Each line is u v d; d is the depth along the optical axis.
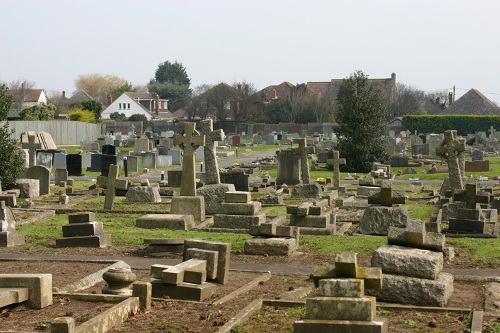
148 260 20.11
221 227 25.48
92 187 39.94
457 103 144.00
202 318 13.28
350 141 59.41
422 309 13.77
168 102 184.88
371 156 59.31
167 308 14.11
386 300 14.35
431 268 14.25
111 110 165.00
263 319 13.22
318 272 11.28
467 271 18.16
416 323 12.90
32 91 157.38
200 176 45.22
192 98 158.50
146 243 20.84
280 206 33.56
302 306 14.14
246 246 20.80
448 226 25.92
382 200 24.25
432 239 14.96
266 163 62.00
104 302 14.47
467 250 20.86
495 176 51.47
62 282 16.75
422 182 48.88
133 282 15.02
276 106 135.12
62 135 93.31
